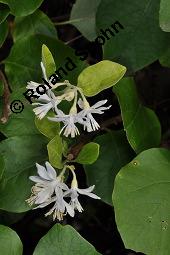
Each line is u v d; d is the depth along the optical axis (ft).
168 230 1.23
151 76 1.65
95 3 1.46
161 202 1.24
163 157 1.29
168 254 1.21
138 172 1.26
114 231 1.69
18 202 1.29
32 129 1.32
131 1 1.29
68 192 1.19
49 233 1.22
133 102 1.32
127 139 1.32
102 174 1.34
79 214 1.67
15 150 1.31
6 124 1.32
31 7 1.28
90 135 1.36
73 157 1.28
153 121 1.36
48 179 1.19
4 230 1.24
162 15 1.17
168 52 1.35
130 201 1.24
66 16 1.65
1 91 1.35
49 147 1.19
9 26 1.48
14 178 1.30
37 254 1.21
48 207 1.57
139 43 1.28
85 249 1.22
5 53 1.63
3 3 1.32
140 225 1.22
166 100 1.63
